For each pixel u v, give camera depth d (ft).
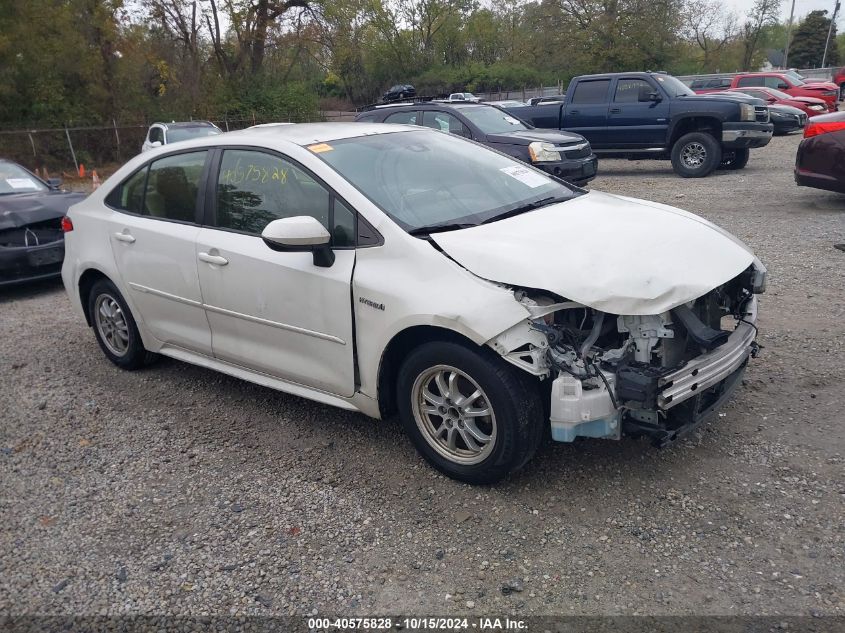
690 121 46.70
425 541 10.73
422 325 11.34
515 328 10.57
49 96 91.40
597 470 12.16
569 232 11.93
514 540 10.59
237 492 12.39
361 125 15.56
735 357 11.68
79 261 17.88
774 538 10.23
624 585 9.55
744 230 29.19
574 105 49.70
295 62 129.59
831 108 84.07
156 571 10.48
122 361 17.99
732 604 9.09
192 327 15.53
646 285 10.52
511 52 203.62
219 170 14.70
